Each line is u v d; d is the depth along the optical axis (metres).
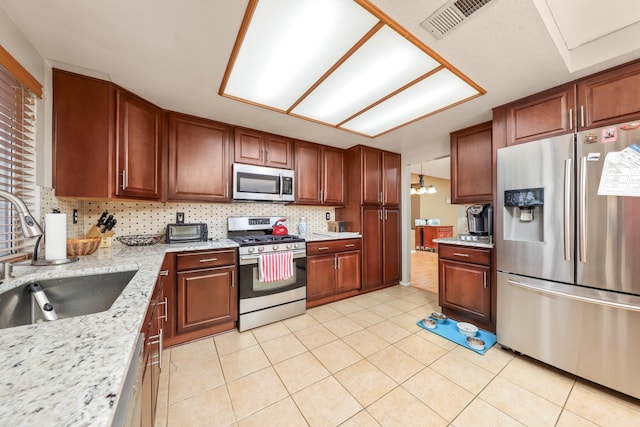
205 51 1.40
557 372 1.67
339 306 2.85
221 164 2.44
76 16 1.14
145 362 0.88
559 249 1.64
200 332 2.11
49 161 1.49
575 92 1.66
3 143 1.20
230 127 2.50
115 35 1.27
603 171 1.47
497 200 1.98
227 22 1.19
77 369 0.44
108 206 2.15
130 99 1.82
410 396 1.46
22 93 1.29
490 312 2.19
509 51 1.38
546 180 1.69
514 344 1.85
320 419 1.30
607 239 1.46
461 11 1.12
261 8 1.08
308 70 1.54
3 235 1.25
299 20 1.15
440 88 1.76
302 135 2.83
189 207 2.54
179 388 1.51
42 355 0.49
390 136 2.86
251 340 2.09
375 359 1.82
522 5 1.08
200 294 2.08
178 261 1.98
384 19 1.14
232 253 2.24
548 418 1.29
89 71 1.58
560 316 1.63
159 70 1.57
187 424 1.26
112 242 2.14
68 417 0.34
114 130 1.70
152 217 2.35
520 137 1.92
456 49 1.36
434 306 2.85
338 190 3.34
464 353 1.90
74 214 1.86
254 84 1.72
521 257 1.82
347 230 3.41
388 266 3.53
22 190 1.32
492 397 1.45
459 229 2.88
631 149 1.39
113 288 1.22
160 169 2.10
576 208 1.58
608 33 1.42
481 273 2.25
